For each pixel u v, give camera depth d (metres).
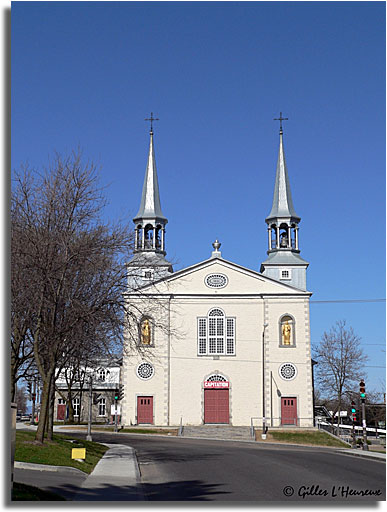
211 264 61.41
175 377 59.69
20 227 26.69
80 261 27.20
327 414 83.69
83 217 28.06
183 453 34.31
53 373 28.06
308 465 27.11
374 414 80.00
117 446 38.31
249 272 61.12
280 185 66.94
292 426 58.16
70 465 23.33
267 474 23.11
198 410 59.22
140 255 31.72
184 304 60.69
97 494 17.23
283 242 66.06
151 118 71.19
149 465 27.34
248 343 60.12
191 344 60.19
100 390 79.38
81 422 69.69
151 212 67.06
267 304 60.59
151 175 69.06
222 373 59.69
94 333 28.34
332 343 70.94
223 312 60.69
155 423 58.94
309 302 60.53
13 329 29.20
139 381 59.62
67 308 27.64
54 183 27.81
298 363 59.56
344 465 27.69
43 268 25.86
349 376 70.19
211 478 21.86
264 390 59.09
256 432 56.00
